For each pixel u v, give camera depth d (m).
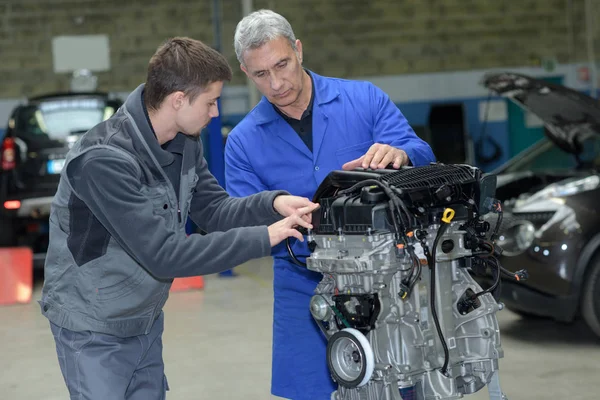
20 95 11.92
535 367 4.27
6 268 7.08
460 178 2.14
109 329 2.15
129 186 2.02
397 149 2.38
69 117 7.47
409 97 12.46
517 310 5.24
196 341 5.32
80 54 11.90
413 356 2.05
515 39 12.58
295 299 2.65
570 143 5.12
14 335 5.74
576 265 4.29
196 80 2.06
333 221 2.11
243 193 2.72
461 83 12.48
